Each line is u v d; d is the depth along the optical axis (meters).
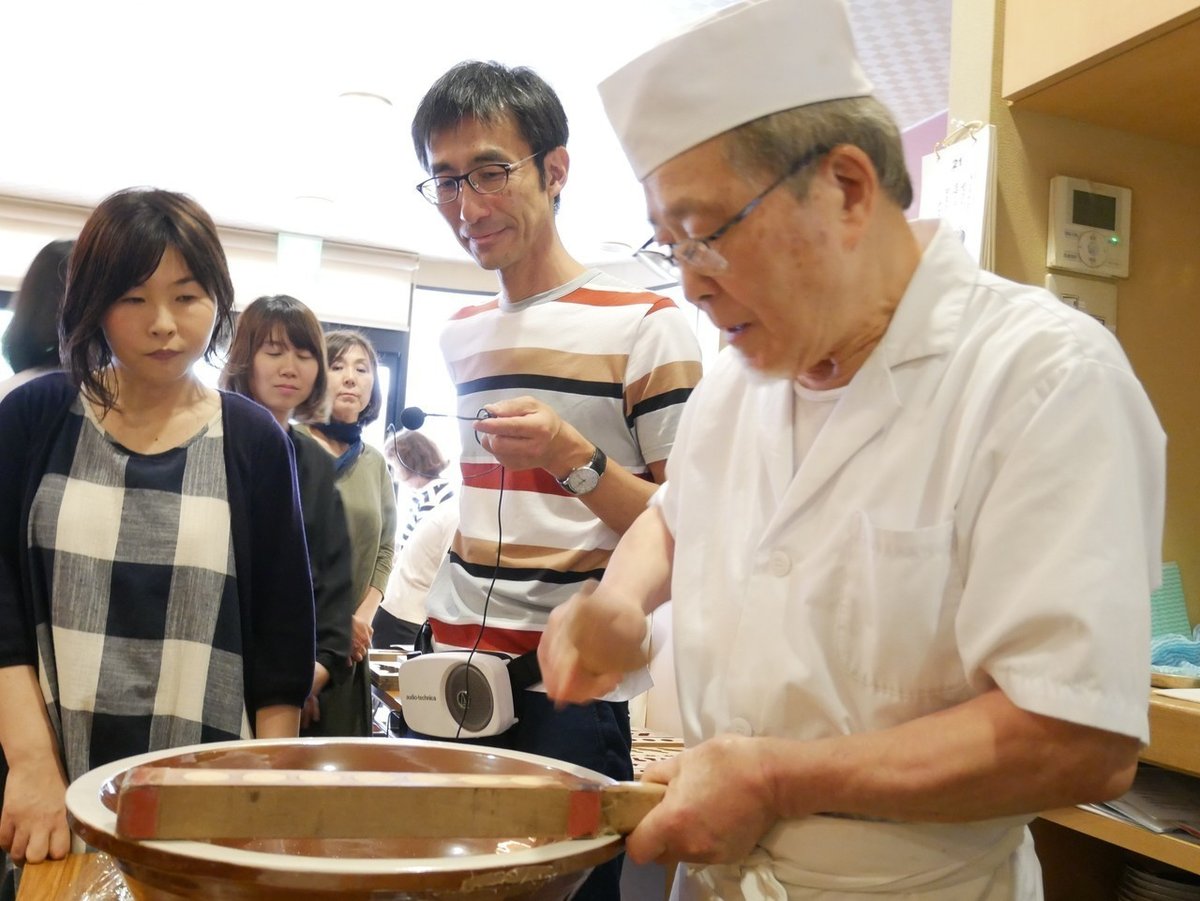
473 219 1.37
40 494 1.23
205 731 1.23
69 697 1.19
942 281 0.84
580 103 3.75
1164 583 1.76
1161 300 1.82
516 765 0.83
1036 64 1.63
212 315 1.27
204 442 1.29
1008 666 0.70
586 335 1.39
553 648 0.84
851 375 0.87
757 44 0.75
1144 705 0.68
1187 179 1.85
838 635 0.82
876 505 0.81
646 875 2.13
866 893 0.80
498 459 1.25
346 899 0.58
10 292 5.18
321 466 1.99
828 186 0.77
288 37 3.30
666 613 1.65
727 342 0.85
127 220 1.20
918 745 0.71
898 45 3.12
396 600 3.53
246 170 4.66
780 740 0.75
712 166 0.76
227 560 1.27
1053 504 0.71
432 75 3.56
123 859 0.62
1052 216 1.73
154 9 3.15
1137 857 1.69
